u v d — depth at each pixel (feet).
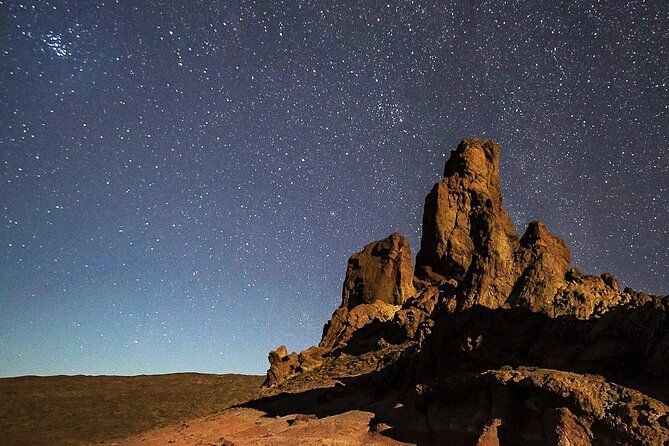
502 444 56.39
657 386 56.03
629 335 65.21
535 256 92.58
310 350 153.79
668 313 63.00
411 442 64.75
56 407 136.05
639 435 48.21
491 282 90.94
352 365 130.31
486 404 62.59
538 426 56.13
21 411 130.41
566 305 78.18
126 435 108.88
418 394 71.87
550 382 56.90
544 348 71.56
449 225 165.17
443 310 93.97
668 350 58.18
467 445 59.47
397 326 139.13
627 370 61.11
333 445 66.74
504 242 97.14
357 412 80.74
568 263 93.61
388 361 112.57
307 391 114.21
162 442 90.22
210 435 89.92
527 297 83.15
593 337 68.59
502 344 76.89
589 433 51.70
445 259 162.71
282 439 73.26
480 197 163.63
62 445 100.83
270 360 150.30
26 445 100.12
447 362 81.35
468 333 79.82
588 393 54.34
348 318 161.38
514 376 61.21
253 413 105.91
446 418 65.41
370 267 183.11
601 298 79.30
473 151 171.42
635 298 78.69
